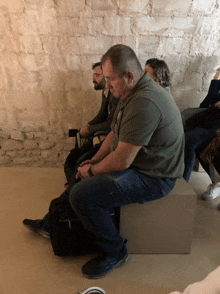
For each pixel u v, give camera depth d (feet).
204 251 5.97
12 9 7.94
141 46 8.71
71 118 9.56
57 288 4.91
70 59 8.73
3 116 9.43
